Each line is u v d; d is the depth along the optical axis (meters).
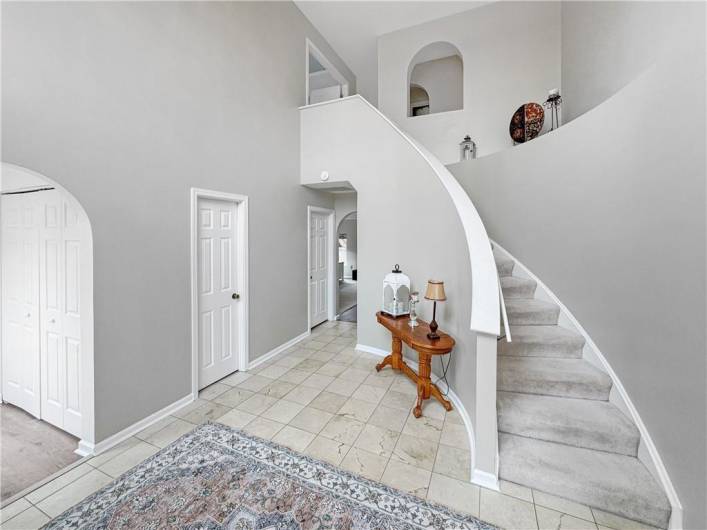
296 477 1.91
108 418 2.16
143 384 2.38
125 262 2.24
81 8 1.94
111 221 2.14
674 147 1.61
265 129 3.67
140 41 2.30
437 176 2.95
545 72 4.39
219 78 3.02
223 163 3.08
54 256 2.34
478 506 1.72
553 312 2.80
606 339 2.27
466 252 2.38
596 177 2.35
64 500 1.73
